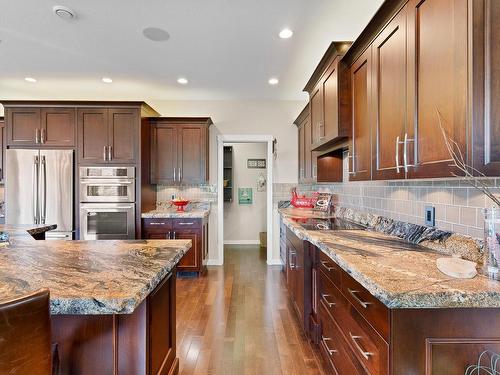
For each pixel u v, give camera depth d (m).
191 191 4.51
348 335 1.43
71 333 1.22
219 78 3.63
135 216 3.73
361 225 2.49
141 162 3.73
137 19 2.33
